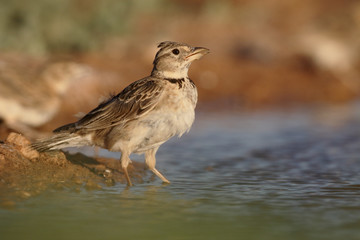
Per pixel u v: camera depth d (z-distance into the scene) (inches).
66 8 1373.0
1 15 1245.7
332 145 836.0
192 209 478.0
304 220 447.5
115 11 1476.4
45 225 420.8
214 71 1402.6
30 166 558.9
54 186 530.3
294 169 676.1
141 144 568.4
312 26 2018.9
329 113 1166.3
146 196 523.5
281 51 1605.6
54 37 1332.4
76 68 837.8
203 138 885.8
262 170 668.7
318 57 1537.9
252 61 1549.0
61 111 975.0
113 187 559.2
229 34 1716.3
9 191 500.1
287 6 2315.5
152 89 555.5
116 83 1135.6
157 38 1525.6
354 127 991.6
